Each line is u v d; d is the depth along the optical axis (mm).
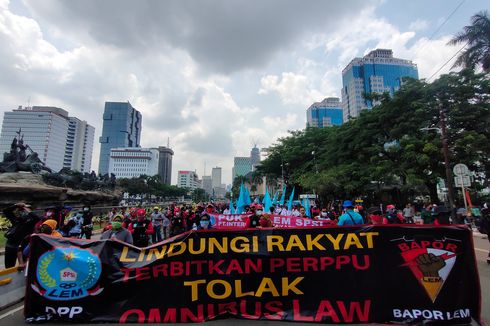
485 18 23234
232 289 4879
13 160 34656
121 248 5066
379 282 4762
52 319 4820
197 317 4766
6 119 125250
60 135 133000
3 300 6000
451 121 23094
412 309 4645
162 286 4891
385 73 79125
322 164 34500
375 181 27938
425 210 14672
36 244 5035
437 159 23031
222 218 12891
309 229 5023
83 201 36656
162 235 15984
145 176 107938
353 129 30266
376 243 4906
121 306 4824
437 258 4801
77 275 4910
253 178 65750
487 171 23703
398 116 26391
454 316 4594
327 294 4785
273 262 4930
